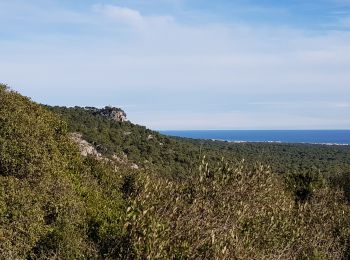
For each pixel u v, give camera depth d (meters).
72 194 14.20
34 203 12.48
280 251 11.66
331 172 35.91
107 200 15.65
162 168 36.66
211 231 10.50
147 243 9.91
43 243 11.49
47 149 15.69
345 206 17.62
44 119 18.80
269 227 12.34
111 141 47.38
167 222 10.70
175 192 13.15
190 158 45.31
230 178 13.45
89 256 11.44
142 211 11.15
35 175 13.65
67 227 12.02
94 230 12.98
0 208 11.39
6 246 10.58
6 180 12.46
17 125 14.62
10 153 13.62
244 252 10.33
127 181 17.94
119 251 10.84
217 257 9.67
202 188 12.85
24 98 18.75
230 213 11.86
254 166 14.43
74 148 19.22
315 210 16.08
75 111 60.62
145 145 49.12
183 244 10.02
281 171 34.50
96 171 18.59
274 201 14.40
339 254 13.52
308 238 13.41
